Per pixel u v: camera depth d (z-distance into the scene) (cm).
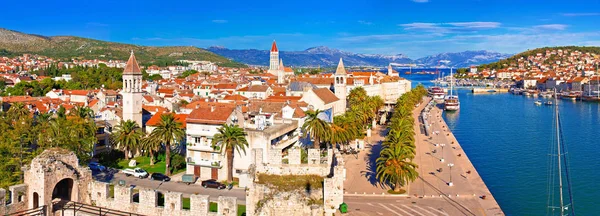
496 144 18088
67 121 11288
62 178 6284
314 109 15538
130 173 11400
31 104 18700
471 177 11944
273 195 6219
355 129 14875
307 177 6506
